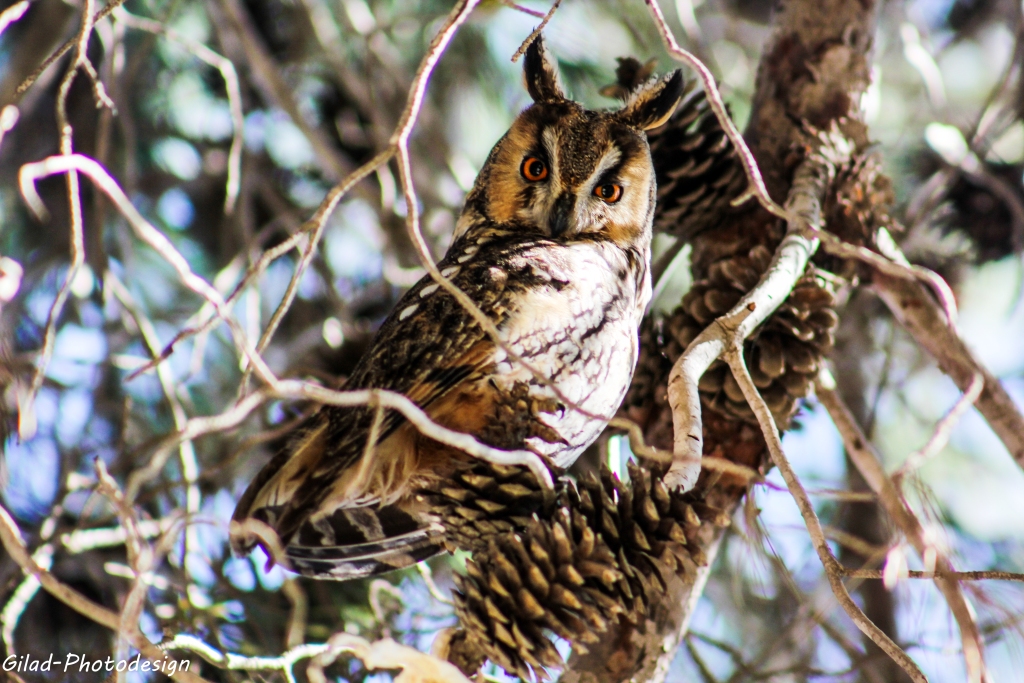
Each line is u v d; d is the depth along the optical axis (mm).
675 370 8891
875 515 9180
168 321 9219
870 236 9055
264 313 9242
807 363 9008
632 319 8984
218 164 9258
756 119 9102
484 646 8844
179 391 9070
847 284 9055
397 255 9219
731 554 9156
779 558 8930
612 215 9023
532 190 9031
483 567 8859
